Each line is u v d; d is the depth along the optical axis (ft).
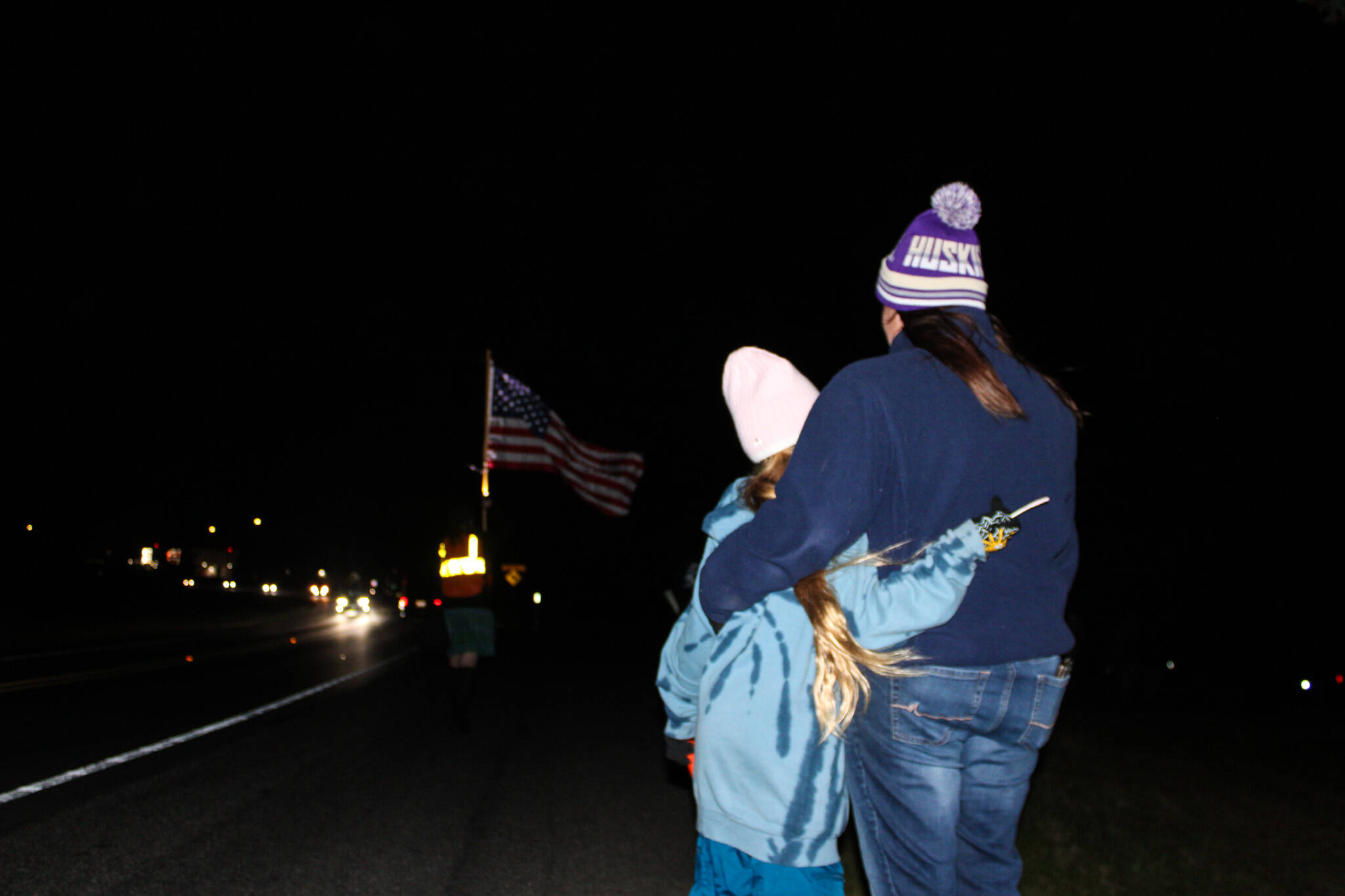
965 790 6.99
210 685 46.68
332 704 41.04
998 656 6.52
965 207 7.29
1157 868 16.92
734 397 8.73
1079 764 27.55
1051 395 7.27
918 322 7.21
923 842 6.74
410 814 20.86
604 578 257.34
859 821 7.27
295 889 15.40
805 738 7.78
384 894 15.46
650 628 194.08
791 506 6.65
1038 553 6.81
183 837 17.99
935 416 6.70
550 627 183.32
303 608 293.84
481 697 47.47
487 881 16.42
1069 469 7.18
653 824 20.98
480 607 34.45
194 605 183.62
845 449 6.63
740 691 7.88
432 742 31.22
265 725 33.14
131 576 186.70
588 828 20.43
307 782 23.72
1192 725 39.81
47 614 118.32
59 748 26.71
